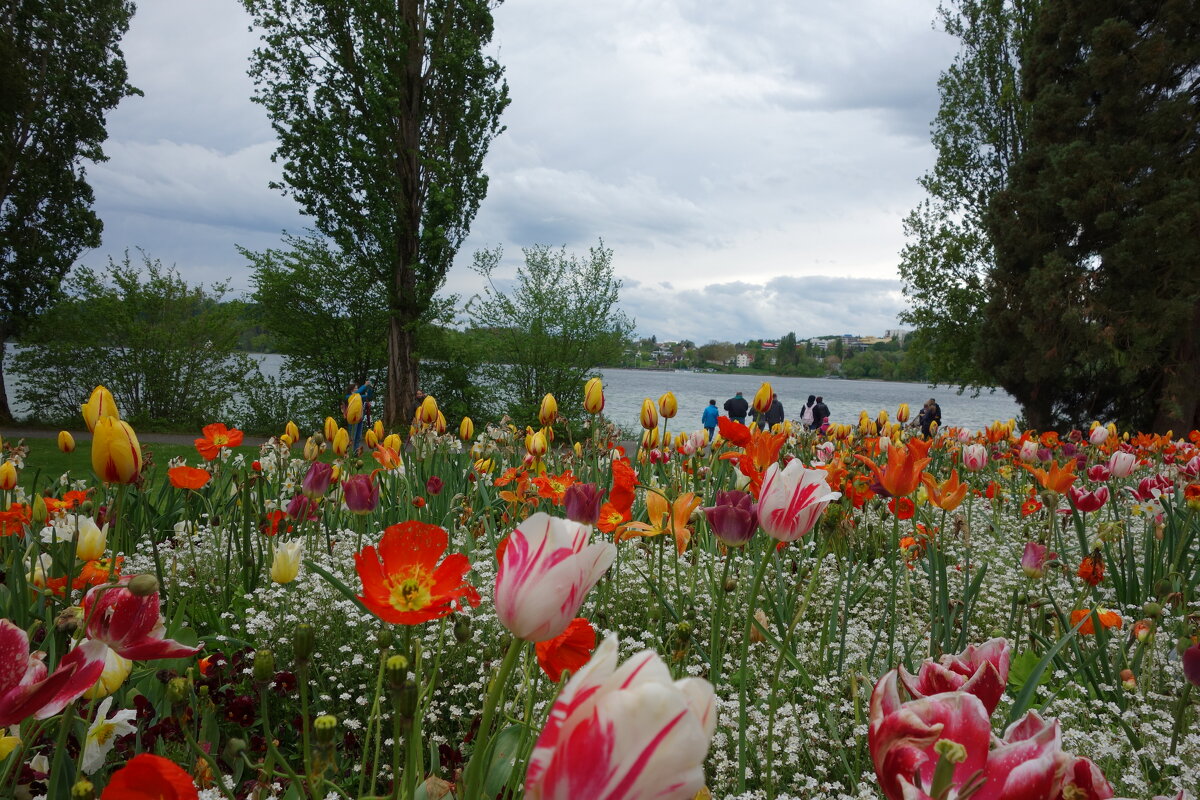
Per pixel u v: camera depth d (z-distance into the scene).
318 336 28.17
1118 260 22.97
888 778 0.85
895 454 2.89
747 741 2.54
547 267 27.02
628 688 0.63
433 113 25.59
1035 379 25.08
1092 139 25.12
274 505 4.99
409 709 1.16
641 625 3.69
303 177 24.17
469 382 28.05
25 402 27.62
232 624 3.68
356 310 28.38
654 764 0.58
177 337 27.17
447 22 25.09
